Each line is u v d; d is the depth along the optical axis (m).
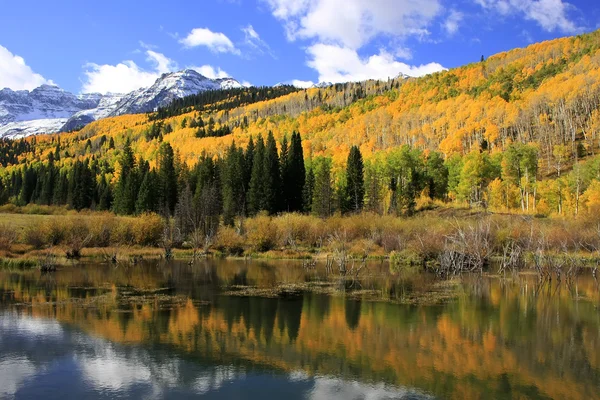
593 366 16.36
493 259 49.44
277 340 19.09
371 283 34.75
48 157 194.50
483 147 131.88
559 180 83.06
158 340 18.89
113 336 19.38
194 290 30.78
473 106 153.75
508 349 18.20
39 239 50.72
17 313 23.19
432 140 151.88
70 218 56.16
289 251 56.19
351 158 89.94
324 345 18.48
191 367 15.82
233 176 89.69
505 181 87.75
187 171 103.38
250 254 55.38
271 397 13.43
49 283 32.62
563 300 28.30
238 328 20.91
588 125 124.94
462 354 17.52
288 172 90.69
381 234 57.56
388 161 99.50
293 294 29.67
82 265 43.75
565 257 40.53
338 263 45.59
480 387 14.41
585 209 70.00
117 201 93.94
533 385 14.62
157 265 45.34
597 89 134.38
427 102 196.75
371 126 182.25
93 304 25.64
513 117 135.50
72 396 13.34
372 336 19.86
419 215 79.56
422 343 18.91
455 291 31.33
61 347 17.80
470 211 79.56
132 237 58.97
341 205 84.75
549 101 141.62
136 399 13.20
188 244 62.16
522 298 28.86
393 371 15.68
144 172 104.25
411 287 33.00
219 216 72.38
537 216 72.94
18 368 15.53
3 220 62.56
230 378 14.87
